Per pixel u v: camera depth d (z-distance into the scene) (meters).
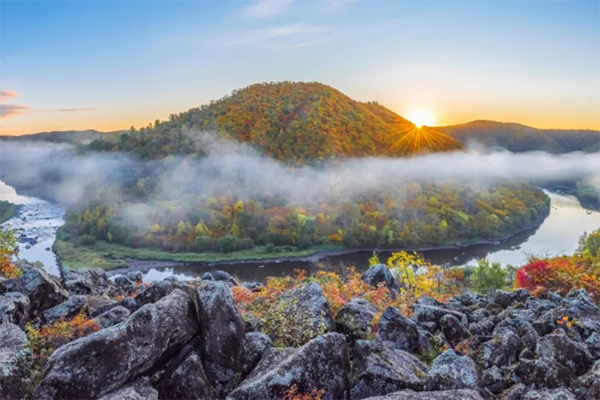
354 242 154.62
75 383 7.77
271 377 8.69
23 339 8.75
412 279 25.89
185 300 9.80
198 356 9.24
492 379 9.61
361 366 9.75
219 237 162.50
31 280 12.18
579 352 9.86
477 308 16.30
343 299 16.58
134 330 8.59
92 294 15.67
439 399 8.06
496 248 151.62
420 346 11.55
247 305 14.75
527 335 11.20
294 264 138.88
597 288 17.09
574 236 167.12
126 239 162.62
